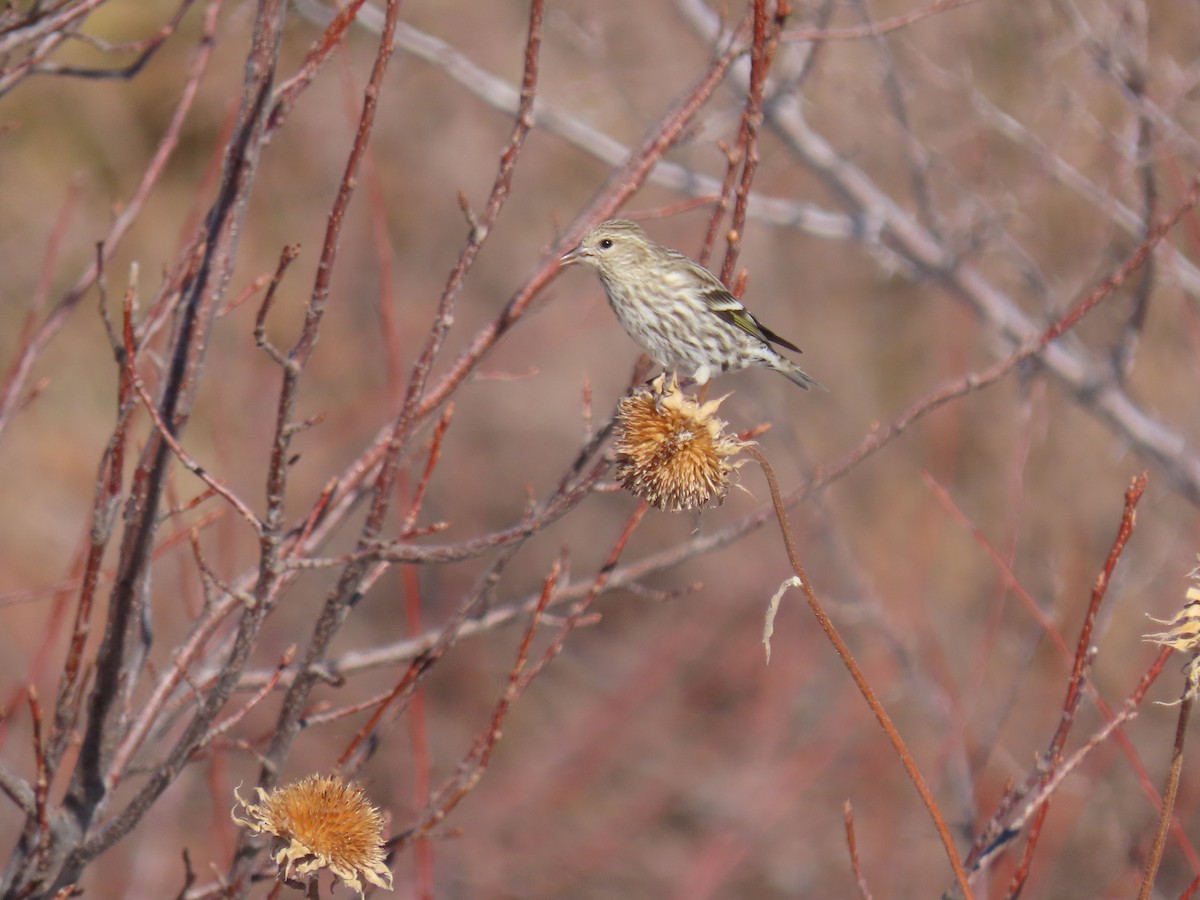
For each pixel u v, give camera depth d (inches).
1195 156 467.2
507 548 238.4
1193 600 181.9
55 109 740.7
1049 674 599.2
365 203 813.9
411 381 202.5
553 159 847.1
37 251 730.8
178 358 221.5
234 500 192.2
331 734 673.6
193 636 241.8
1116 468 646.5
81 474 703.1
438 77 811.4
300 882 193.8
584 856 645.9
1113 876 497.7
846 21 538.0
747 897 625.0
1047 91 498.9
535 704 732.7
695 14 519.2
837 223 528.7
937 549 674.8
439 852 631.8
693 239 783.7
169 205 759.7
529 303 255.9
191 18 731.4
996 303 526.6
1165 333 618.8
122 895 504.4
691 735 703.1
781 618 714.8
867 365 780.0
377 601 769.6
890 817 618.8
